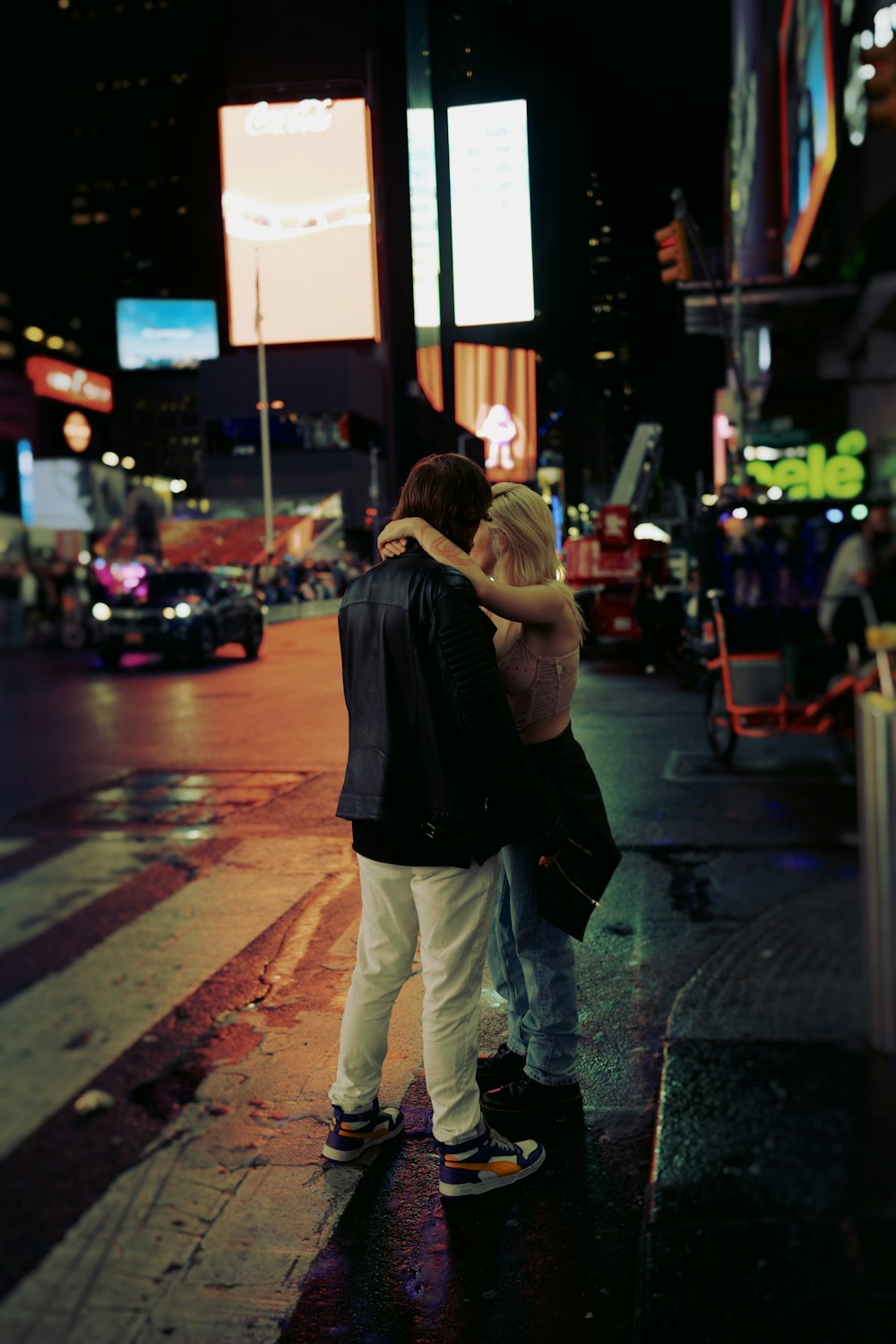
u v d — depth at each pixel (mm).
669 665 14703
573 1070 2783
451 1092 2436
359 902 4309
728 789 5371
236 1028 3080
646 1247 2014
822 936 2824
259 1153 2525
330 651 15938
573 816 2654
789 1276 1864
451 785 2354
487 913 2490
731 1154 2166
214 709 9273
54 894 3121
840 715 4848
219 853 4773
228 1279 2064
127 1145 2393
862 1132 2082
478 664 2301
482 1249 2242
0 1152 2256
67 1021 2711
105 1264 2025
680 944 3629
